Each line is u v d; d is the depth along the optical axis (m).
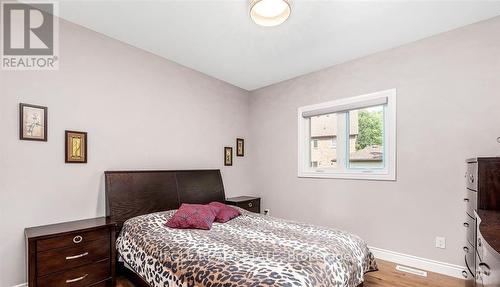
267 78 4.00
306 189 3.73
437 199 2.59
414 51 2.78
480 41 2.39
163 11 2.26
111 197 2.61
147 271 1.95
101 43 2.69
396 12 2.23
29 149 2.18
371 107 3.16
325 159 3.69
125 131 2.88
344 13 2.25
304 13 2.24
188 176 3.43
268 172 4.27
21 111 2.14
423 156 2.69
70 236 2.04
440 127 2.59
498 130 2.29
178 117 3.45
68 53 2.44
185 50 3.06
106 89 2.72
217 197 3.68
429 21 2.38
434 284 2.31
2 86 2.07
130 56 2.94
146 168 3.06
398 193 2.85
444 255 2.53
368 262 2.21
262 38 2.74
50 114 2.32
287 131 4.02
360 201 3.16
